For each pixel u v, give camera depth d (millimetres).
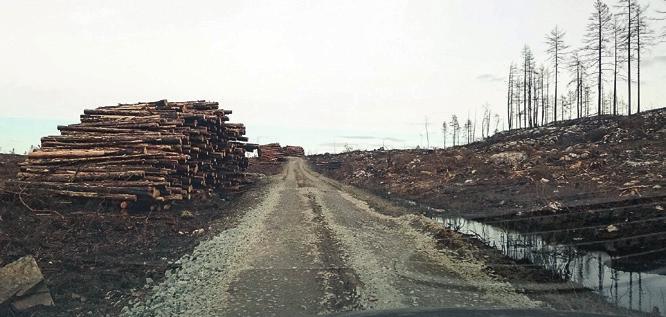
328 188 21766
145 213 10812
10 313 4863
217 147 17078
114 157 11625
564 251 7523
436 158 26188
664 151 16484
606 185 12117
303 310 5309
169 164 11938
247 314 5188
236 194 18094
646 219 7988
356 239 9516
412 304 5473
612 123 28562
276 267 7223
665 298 5316
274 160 44250
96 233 8508
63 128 12914
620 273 6410
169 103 16000
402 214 12922
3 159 17078
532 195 12539
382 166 29000
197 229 10219
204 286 6211
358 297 5789
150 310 5273
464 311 4004
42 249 7090
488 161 21453
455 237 9430
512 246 8328
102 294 5730
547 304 5422
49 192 9945
